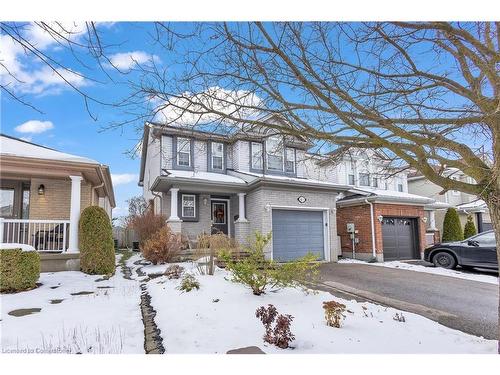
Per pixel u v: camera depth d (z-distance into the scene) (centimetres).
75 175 962
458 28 322
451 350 413
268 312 447
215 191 1342
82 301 603
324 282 885
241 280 662
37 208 1027
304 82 342
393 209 1541
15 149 973
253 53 367
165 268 975
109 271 895
